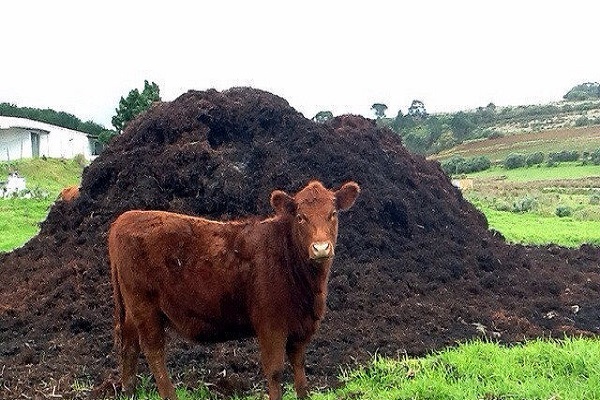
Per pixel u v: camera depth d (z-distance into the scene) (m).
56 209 14.75
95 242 12.83
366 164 14.16
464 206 16.97
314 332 6.89
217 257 6.80
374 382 6.98
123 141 15.06
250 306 6.73
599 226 24.89
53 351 9.33
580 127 86.88
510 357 7.01
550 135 83.56
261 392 7.51
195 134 14.09
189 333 7.00
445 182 17.09
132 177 13.82
